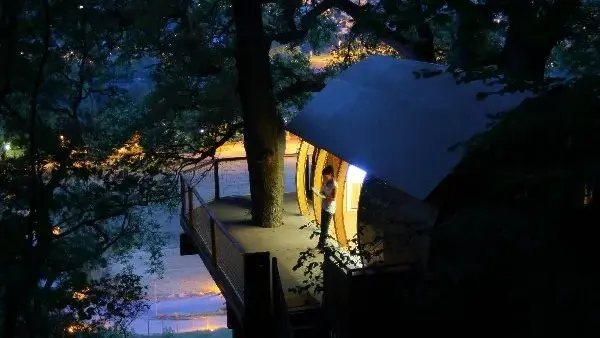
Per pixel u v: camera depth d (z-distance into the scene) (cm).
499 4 659
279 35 1407
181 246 1569
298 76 1684
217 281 1181
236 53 1377
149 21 1412
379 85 1217
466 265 545
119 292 1414
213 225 1193
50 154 1258
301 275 1140
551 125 481
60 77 1477
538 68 930
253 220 1459
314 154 1391
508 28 710
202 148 1720
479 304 618
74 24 1279
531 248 488
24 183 1115
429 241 782
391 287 820
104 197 1420
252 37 1351
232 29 1612
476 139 551
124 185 1400
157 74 1673
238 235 1384
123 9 1417
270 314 963
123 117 1714
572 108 466
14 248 1051
